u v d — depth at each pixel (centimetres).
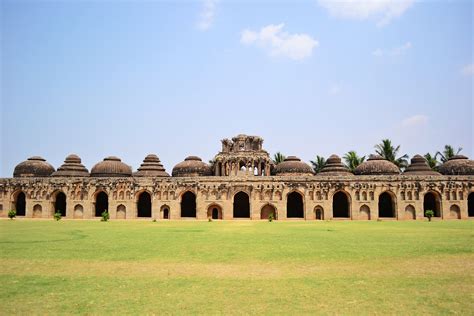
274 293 1059
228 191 5316
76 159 6147
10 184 5625
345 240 2297
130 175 6128
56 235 2617
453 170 5678
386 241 2234
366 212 5231
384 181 5259
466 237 2464
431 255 1680
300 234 2720
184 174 6103
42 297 1017
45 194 5566
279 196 5278
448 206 5181
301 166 6103
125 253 1759
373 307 932
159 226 3659
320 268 1399
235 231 3016
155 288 1114
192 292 1070
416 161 5906
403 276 1262
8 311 902
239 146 6309
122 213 5431
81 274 1304
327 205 5253
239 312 898
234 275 1287
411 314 883
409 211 5197
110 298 1010
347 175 5716
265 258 1614
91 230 3084
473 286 1128
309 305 949
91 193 5497
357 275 1280
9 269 1387
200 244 2098
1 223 4041
